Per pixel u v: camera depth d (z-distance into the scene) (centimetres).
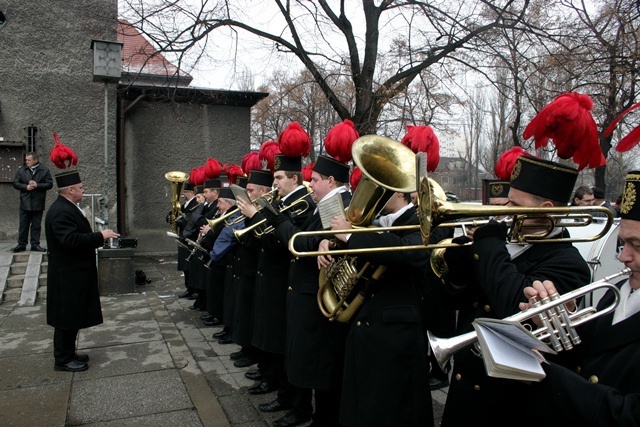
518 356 142
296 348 323
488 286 179
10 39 1098
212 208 651
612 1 1045
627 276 168
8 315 639
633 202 143
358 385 257
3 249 914
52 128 1127
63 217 423
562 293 176
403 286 260
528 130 197
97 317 447
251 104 1309
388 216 273
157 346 516
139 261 1169
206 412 366
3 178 1092
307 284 327
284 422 348
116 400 385
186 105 1264
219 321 614
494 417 184
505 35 1067
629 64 915
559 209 172
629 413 131
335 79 1231
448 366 208
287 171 399
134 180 1240
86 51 1146
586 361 158
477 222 217
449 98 1157
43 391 400
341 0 1104
